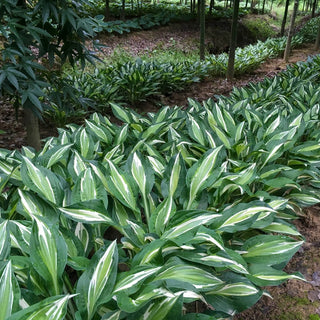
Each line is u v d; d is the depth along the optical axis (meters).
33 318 0.91
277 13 24.88
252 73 9.85
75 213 1.45
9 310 0.98
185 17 14.76
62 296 0.96
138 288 1.17
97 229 1.66
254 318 1.90
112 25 10.73
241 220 1.58
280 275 1.50
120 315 1.21
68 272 1.93
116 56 9.77
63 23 2.78
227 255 1.41
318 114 3.35
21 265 1.28
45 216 1.57
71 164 1.93
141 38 12.23
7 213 1.63
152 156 2.15
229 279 1.58
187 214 1.46
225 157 2.44
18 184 1.84
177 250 1.48
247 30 16.70
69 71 7.13
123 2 12.23
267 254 1.61
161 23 13.85
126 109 3.16
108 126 2.85
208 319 1.21
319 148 2.69
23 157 1.69
